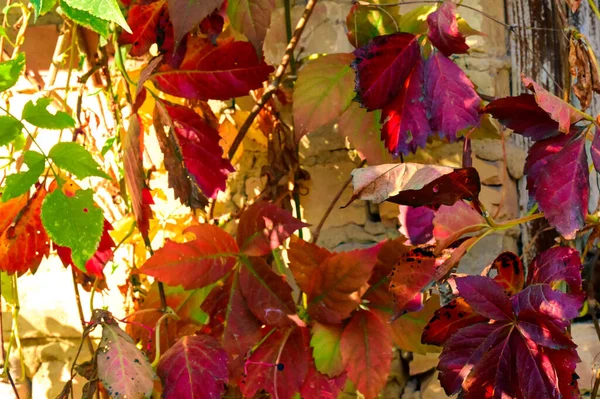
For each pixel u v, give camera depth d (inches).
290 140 58.7
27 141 59.3
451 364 51.2
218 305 55.1
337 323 54.8
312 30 59.6
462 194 50.3
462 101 52.6
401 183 49.1
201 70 54.6
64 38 59.3
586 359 58.6
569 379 50.3
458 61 59.0
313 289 55.0
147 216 55.2
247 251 54.3
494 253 58.9
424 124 53.3
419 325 55.2
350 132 55.9
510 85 60.6
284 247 58.4
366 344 54.5
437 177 48.8
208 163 55.1
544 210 50.8
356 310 55.1
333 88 55.1
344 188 57.7
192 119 55.0
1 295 60.4
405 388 59.4
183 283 54.1
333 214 59.6
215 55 54.4
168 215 59.6
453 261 50.9
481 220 51.3
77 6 46.6
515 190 59.8
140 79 53.2
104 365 51.9
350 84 55.1
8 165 56.9
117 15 46.6
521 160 59.7
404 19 55.7
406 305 52.4
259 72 54.8
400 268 52.6
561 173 50.9
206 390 52.7
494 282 51.1
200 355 53.2
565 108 50.3
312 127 55.1
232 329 54.1
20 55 52.5
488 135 57.4
